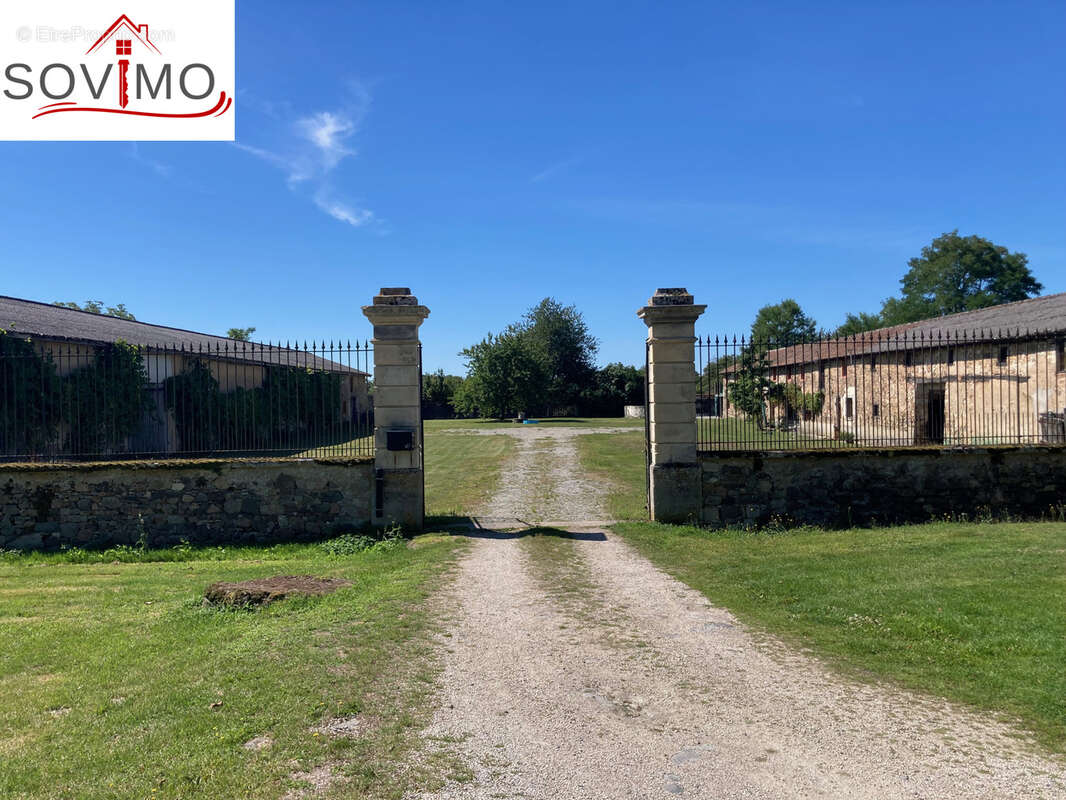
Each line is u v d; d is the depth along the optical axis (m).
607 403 56.00
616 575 7.46
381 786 3.23
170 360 18.62
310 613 6.06
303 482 10.06
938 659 4.81
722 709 4.13
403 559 8.37
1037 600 5.80
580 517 11.22
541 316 60.12
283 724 3.86
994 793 3.19
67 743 3.68
